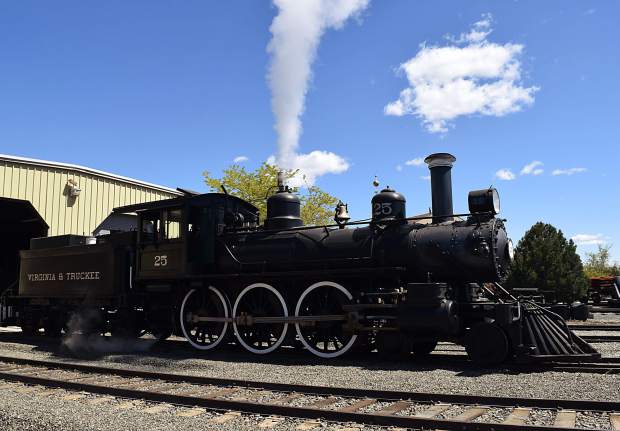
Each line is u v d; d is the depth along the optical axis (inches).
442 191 370.9
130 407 225.1
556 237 953.5
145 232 471.8
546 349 307.4
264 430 186.4
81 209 731.4
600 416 189.6
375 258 369.4
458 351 415.8
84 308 517.0
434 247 350.9
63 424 197.3
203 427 190.9
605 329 565.3
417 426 183.6
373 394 231.9
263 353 395.2
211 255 434.3
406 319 331.6
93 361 376.8
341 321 372.5
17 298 623.5
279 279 397.1
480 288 390.3
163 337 477.4
